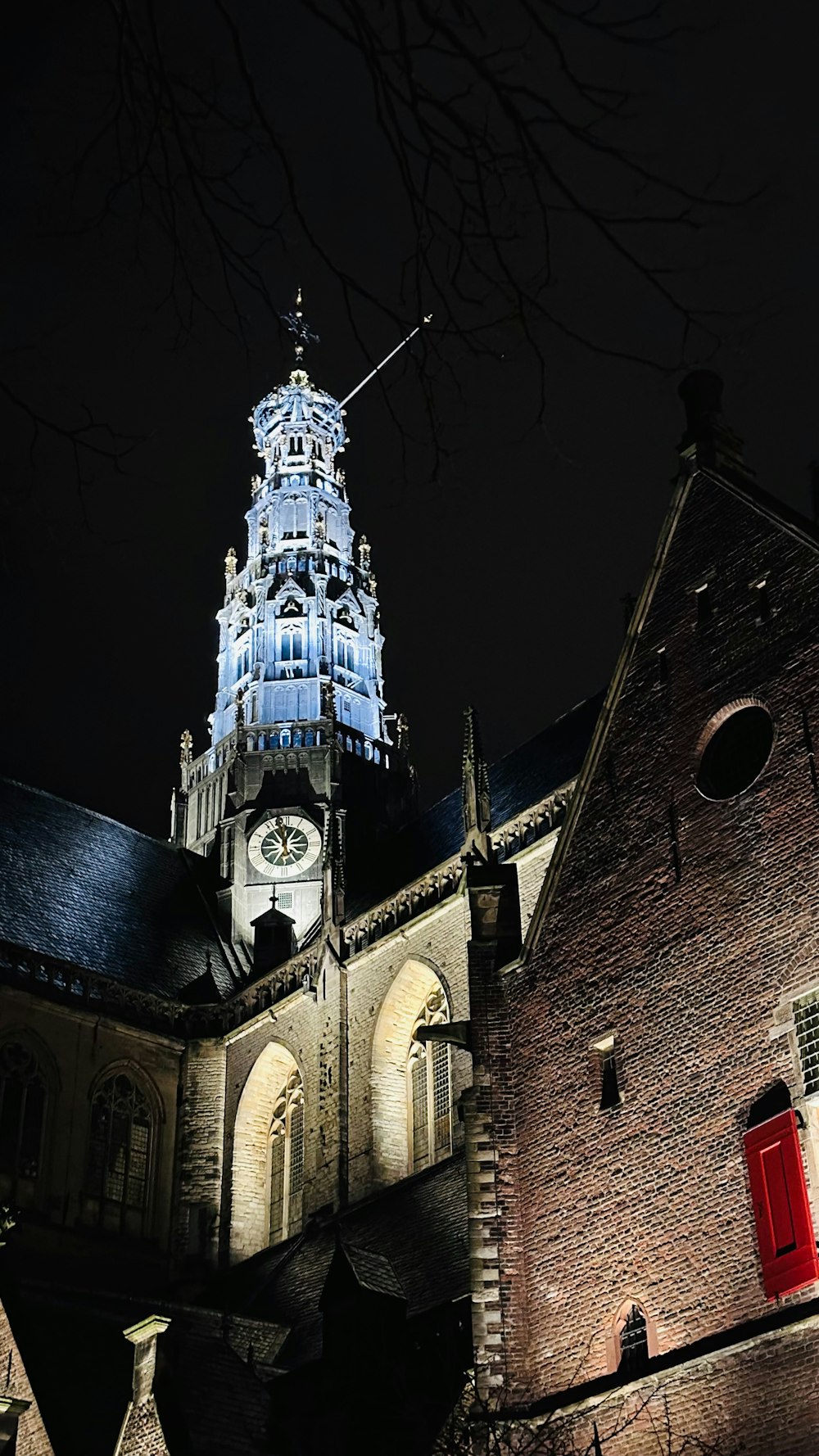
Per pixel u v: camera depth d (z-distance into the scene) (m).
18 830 79.81
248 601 97.31
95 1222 67.62
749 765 36.28
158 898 82.81
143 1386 44.25
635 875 37.44
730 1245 32.03
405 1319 47.38
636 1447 31.88
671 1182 33.75
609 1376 33.34
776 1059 32.66
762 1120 32.31
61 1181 67.19
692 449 40.38
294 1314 57.16
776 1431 29.58
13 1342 49.25
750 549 38.22
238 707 90.19
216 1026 75.12
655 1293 33.12
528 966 39.25
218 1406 44.38
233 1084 72.62
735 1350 30.78
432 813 81.75
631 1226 34.25
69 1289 56.00
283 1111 71.31
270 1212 69.50
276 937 82.00
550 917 39.19
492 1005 39.47
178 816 92.25
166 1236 69.50
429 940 65.56
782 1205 31.19
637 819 38.03
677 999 35.22
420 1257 53.97
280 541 99.31
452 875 66.12
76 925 76.69
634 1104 35.25
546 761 73.50
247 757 88.12
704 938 35.19
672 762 37.81
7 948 70.62
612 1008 36.72
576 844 39.41
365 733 92.69
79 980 72.62
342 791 86.12
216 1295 65.44
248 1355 53.69
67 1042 70.31
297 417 105.38
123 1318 53.56
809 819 33.97
